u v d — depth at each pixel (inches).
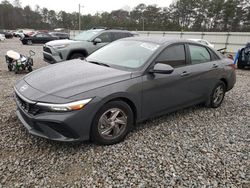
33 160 118.1
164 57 155.9
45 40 1060.5
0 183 101.7
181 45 170.6
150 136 148.3
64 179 106.3
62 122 113.3
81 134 120.4
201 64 183.0
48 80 130.7
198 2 2785.4
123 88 131.4
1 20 3644.2
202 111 199.0
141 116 146.9
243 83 329.1
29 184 102.2
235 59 503.8
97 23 3157.0
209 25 2719.0
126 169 114.7
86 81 126.4
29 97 119.3
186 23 2908.5
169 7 3100.4
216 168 119.9
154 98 149.9
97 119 124.9
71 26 3518.7
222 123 176.6
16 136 138.6
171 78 157.1
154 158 124.8
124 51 164.6
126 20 3174.2
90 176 109.0
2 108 178.9
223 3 2573.8
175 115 186.4
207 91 192.7
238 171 118.6
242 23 2497.5
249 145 145.1
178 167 118.7
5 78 289.3
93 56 174.9
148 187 104.1
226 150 137.6
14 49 736.3
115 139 135.3
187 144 141.5
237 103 228.4
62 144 132.6
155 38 172.6
